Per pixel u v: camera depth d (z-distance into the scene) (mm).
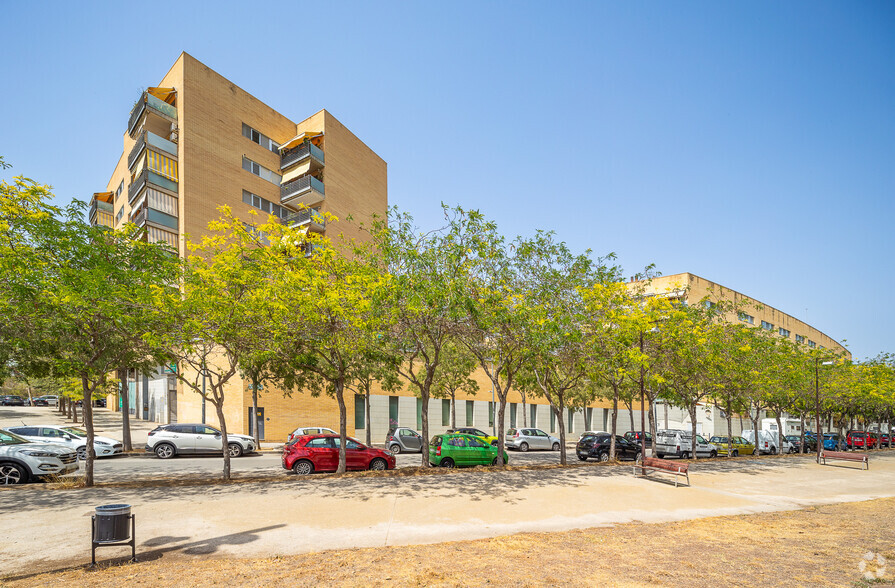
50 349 15883
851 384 32438
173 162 36906
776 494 14883
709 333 21922
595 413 49500
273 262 14406
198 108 37594
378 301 13492
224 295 13961
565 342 16656
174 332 13789
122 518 7273
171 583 6410
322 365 22266
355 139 49656
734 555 8227
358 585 6391
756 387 26422
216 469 19406
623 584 6680
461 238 15008
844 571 7484
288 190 43500
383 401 35844
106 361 16562
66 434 22375
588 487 14070
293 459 17438
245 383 29891
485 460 19953
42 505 10867
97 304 12164
